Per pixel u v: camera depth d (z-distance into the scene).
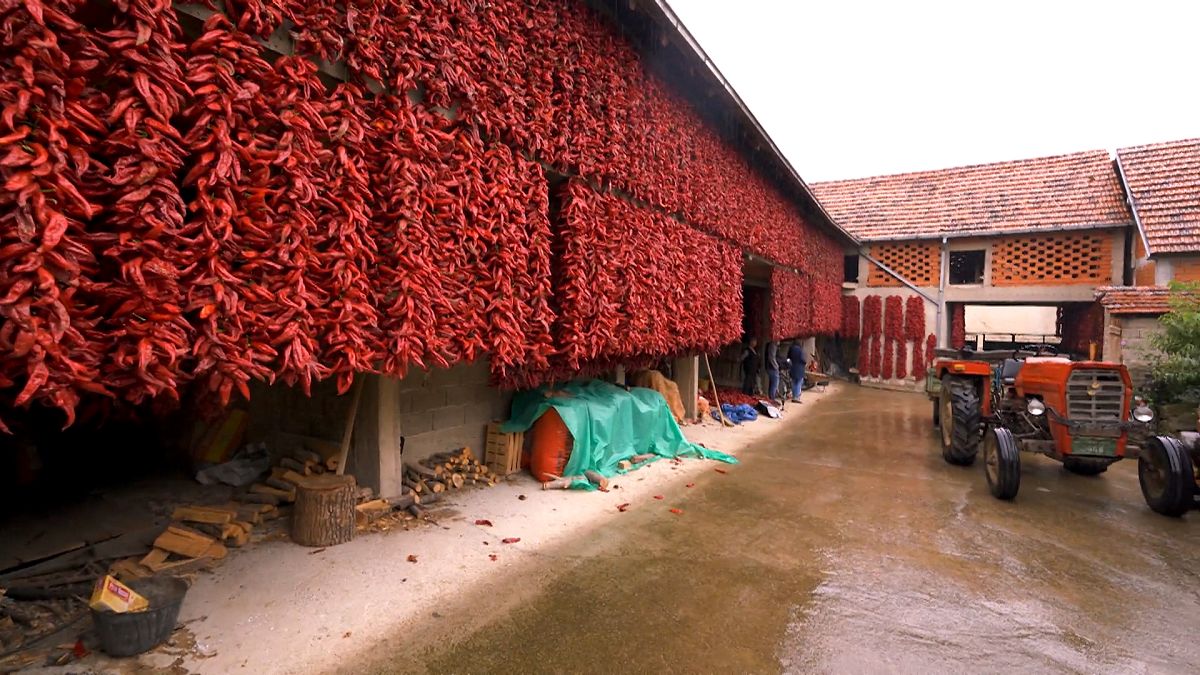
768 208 10.65
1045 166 16.31
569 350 4.63
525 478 5.88
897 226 16.48
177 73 1.86
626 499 5.45
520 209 3.87
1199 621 3.38
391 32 2.83
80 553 3.57
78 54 1.65
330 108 2.51
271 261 2.22
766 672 2.79
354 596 3.28
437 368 5.62
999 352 8.31
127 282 1.77
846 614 3.38
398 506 4.65
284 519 4.29
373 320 2.66
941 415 7.78
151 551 3.53
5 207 1.52
